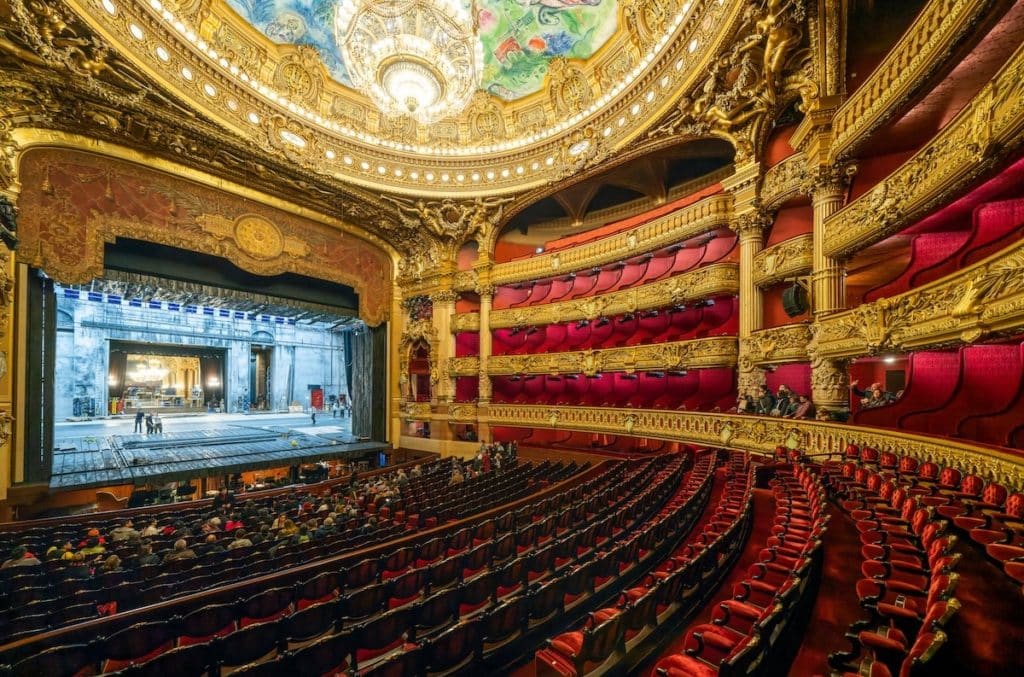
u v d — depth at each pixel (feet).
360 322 79.20
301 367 120.67
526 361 63.52
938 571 10.72
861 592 12.01
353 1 33.01
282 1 47.73
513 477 41.93
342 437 75.82
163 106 42.80
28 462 40.70
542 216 74.59
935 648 6.79
